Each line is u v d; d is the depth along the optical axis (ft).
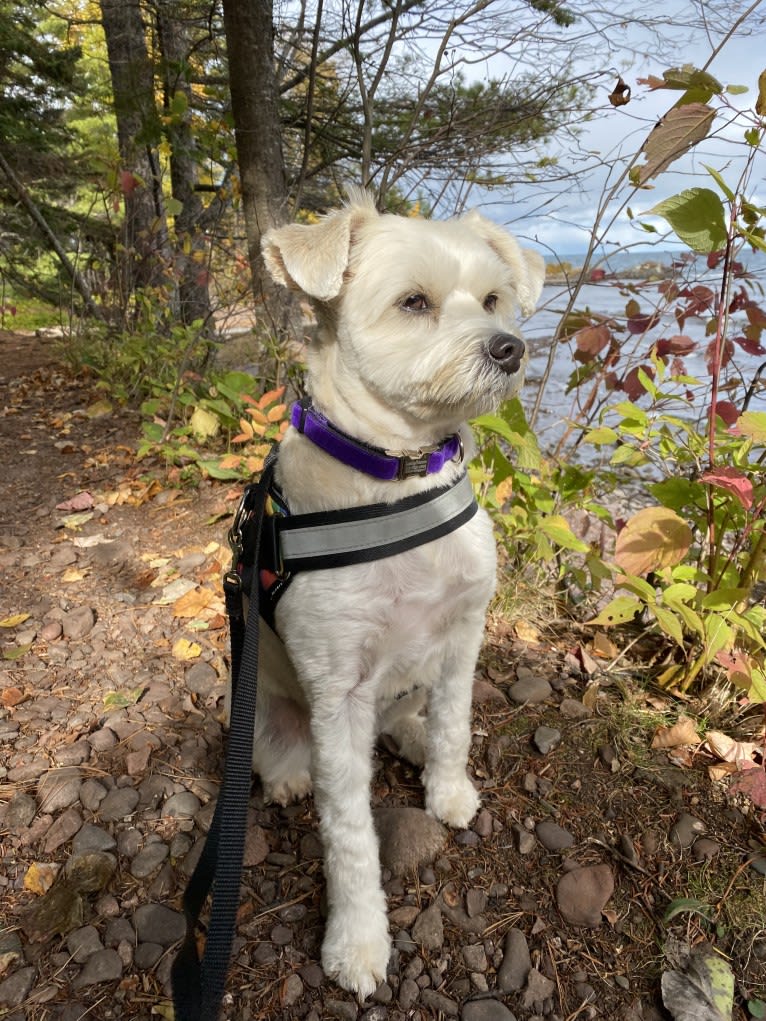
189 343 4.39
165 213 5.86
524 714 2.10
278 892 1.64
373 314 1.56
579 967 1.46
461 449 1.67
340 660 1.50
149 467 4.07
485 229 1.96
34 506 3.67
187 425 3.90
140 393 5.24
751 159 1.75
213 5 5.04
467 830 1.76
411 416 1.58
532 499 2.50
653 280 2.82
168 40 6.27
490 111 3.91
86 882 1.61
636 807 1.78
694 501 2.14
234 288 4.89
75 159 9.34
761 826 1.71
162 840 1.73
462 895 1.61
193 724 2.11
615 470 3.64
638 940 1.51
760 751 1.83
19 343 8.93
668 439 2.21
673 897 1.57
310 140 5.07
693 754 1.92
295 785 1.86
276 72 4.68
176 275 5.53
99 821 1.78
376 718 1.84
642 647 2.40
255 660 1.45
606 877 1.59
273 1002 1.42
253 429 3.15
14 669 2.36
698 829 1.71
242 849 1.31
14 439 4.69
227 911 1.26
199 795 1.86
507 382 1.50
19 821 1.78
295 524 1.50
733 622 1.86
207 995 1.21
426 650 1.66
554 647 2.43
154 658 2.42
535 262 2.01
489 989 1.43
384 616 1.52
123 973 1.45
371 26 3.79
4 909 1.59
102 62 9.63
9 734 2.07
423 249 1.59
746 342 2.37
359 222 1.67
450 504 1.55
